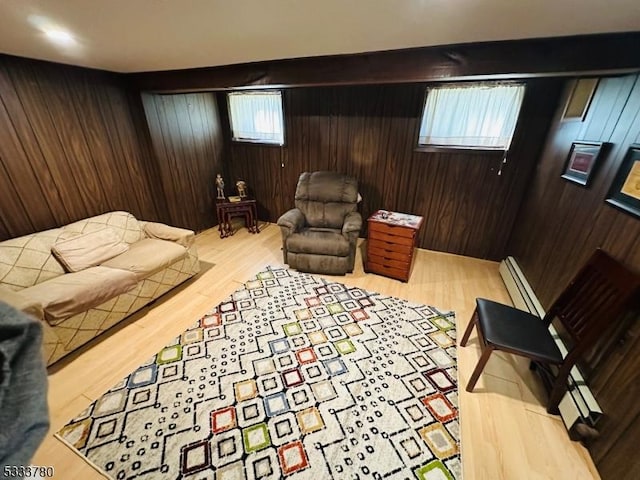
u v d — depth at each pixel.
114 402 1.52
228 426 1.41
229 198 3.83
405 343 1.98
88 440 1.33
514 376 1.73
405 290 2.61
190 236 2.64
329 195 3.09
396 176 3.28
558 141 2.29
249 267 3.00
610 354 1.29
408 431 1.40
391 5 1.23
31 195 2.24
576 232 1.80
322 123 3.41
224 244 3.57
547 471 1.25
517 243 2.78
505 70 1.72
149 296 2.30
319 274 2.86
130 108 2.92
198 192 3.82
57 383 1.62
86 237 2.32
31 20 1.39
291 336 2.03
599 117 1.78
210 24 1.47
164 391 1.59
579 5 1.15
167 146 3.27
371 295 2.52
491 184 2.90
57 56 2.08
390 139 3.15
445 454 1.31
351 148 3.39
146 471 1.22
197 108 3.57
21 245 2.03
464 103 2.72
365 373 1.73
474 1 1.17
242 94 3.68
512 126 2.64
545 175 2.42
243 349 1.90
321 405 1.53
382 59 1.98
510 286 2.55
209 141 3.84
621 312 1.27
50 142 2.32
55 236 2.23
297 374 1.72
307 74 2.21
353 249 2.79
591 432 1.26
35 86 2.19
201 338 1.99
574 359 1.33
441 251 3.39
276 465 1.25
